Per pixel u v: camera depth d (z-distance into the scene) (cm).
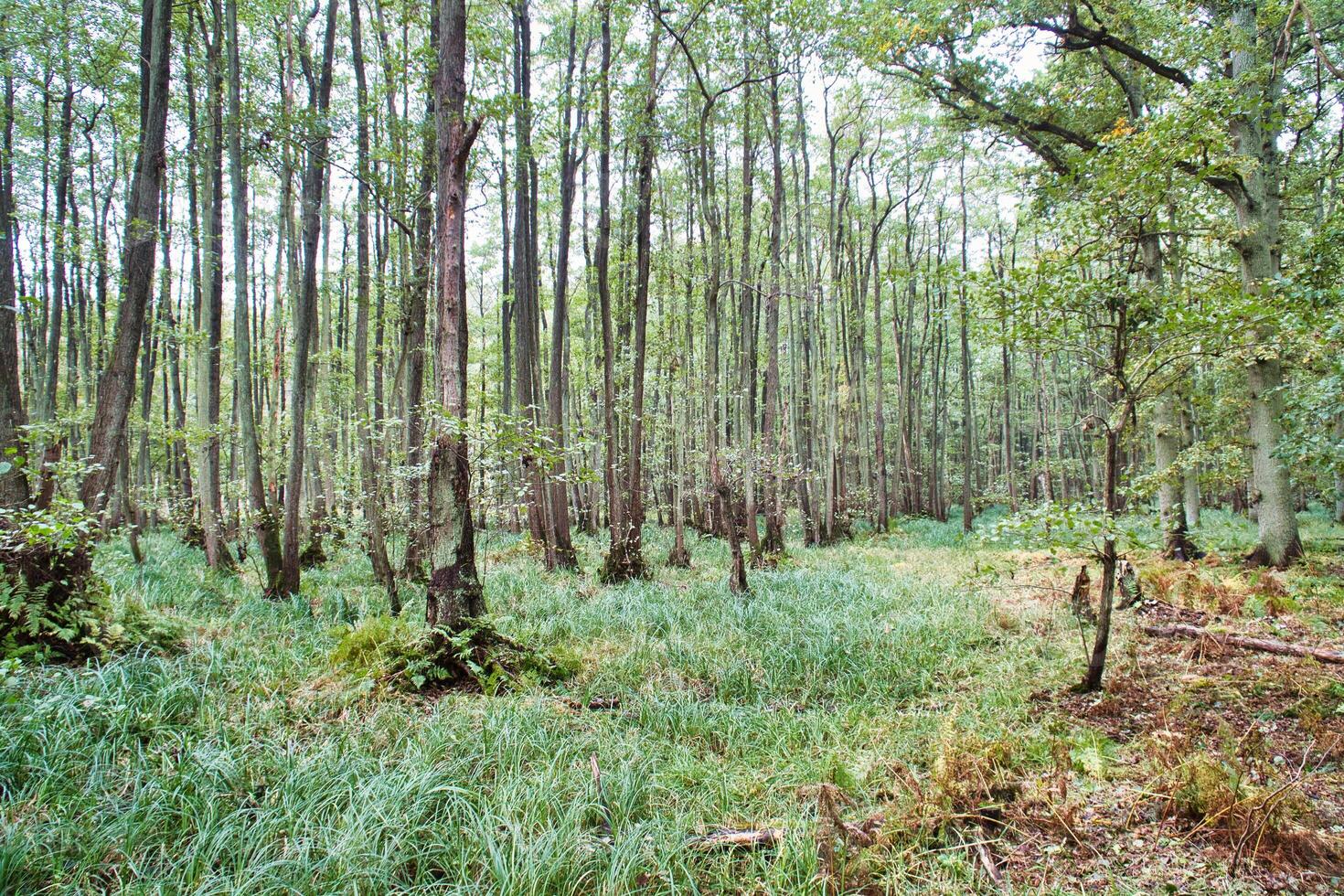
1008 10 976
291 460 863
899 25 1021
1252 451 997
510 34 1217
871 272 2691
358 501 1032
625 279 1752
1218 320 418
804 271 1848
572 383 2264
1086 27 1028
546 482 1220
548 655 589
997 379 2838
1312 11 897
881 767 396
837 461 2298
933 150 2006
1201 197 480
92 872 277
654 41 1099
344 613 751
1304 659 507
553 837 298
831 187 1995
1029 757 399
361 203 1011
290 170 912
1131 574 754
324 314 1448
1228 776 332
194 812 311
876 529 2077
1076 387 2330
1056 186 500
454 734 407
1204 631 591
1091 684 496
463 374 573
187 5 890
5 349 511
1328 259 743
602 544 1584
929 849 314
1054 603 769
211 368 1012
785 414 2158
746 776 402
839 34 1081
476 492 609
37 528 412
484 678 517
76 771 335
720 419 1912
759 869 309
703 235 1521
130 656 472
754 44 1068
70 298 1625
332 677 508
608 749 412
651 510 2462
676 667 614
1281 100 857
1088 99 1116
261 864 284
